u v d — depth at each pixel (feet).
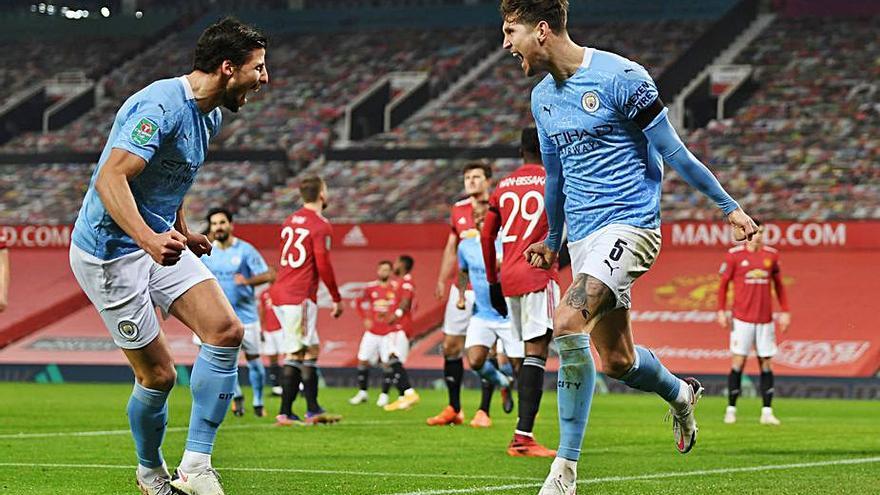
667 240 124.57
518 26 30.27
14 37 199.41
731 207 29.94
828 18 173.37
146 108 26.81
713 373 104.68
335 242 133.39
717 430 62.28
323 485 35.22
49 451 46.62
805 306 113.50
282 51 187.52
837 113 153.07
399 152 158.40
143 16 199.93
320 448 48.44
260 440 52.26
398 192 150.41
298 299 61.72
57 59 193.36
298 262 61.62
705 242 123.54
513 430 59.26
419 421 66.23
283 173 159.74
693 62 161.68
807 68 162.91
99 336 124.57
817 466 41.96
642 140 30.12
